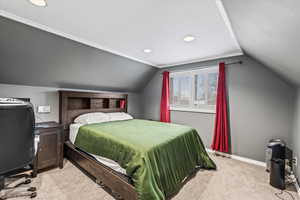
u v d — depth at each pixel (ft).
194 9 4.68
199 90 11.06
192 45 7.89
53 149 7.32
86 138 7.17
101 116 9.97
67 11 4.91
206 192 5.83
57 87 9.30
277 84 7.85
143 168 4.47
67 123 9.32
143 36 6.84
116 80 11.64
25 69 7.32
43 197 5.35
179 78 12.17
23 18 5.36
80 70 9.06
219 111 9.47
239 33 5.96
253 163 8.55
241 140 9.00
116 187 5.20
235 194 5.74
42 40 6.50
